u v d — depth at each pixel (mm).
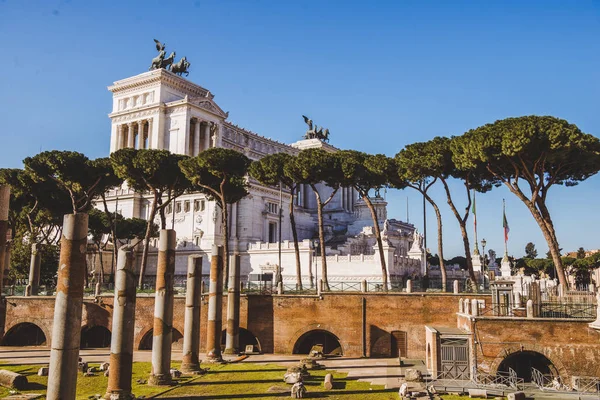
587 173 59500
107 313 67500
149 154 76938
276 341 63219
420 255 106438
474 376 46000
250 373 49781
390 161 73250
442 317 59781
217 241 109875
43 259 89750
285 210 133125
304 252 98438
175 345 65625
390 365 54906
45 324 68375
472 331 47562
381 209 142625
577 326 46781
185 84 150625
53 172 80750
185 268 109562
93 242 107250
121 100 152250
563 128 53312
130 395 38500
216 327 56094
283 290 65438
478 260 98250
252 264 104938
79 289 32094
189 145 144000
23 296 70062
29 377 48500
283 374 49188
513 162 56906
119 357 38312
